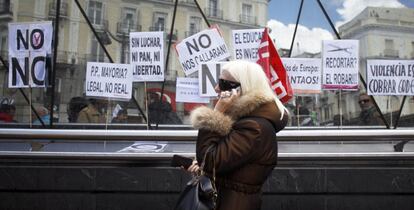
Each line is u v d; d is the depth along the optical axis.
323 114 10.38
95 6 10.89
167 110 10.14
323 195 6.43
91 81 7.72
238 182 2.82
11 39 7.98
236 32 8.12
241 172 2.82
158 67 8.12
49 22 7.95
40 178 6.36
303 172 6.43
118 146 7.28
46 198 6.35
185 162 3.23
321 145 7.41
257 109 2.91
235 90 2.96
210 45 8.18
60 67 10.65
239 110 2.88
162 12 10.84
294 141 6.74
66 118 10.52
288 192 6.41
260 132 2.78
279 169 6.44
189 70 8.16
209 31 8.20
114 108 10.24
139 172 6.42
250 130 2.78
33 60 7.91
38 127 10.09
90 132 6.59
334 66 8.11
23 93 9.42
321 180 6.42
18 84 7.92
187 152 6.70
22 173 6.35
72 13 10.84
